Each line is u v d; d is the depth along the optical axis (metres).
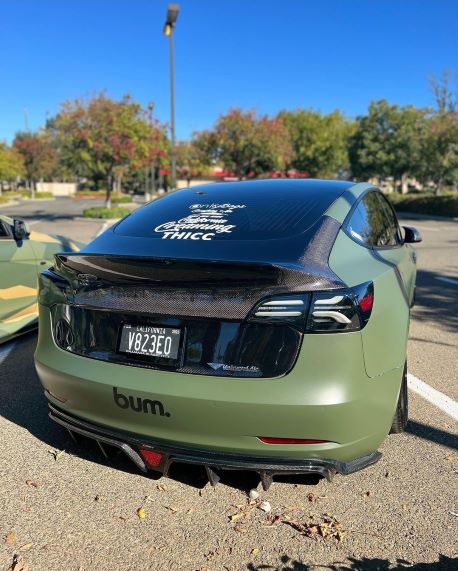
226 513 2.58
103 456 3.09
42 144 62.53
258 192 3.44
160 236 2.98
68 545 2.36
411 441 3.24
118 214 25.61
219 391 2.31
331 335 2.27
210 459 2.40
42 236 5.71
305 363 2.27
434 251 12.88
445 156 28.62
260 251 2.63
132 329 2.53
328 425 2.28
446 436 3.31
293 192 3.37
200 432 2.38
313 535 2.41
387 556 2.28
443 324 5.96
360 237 3.11
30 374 4.39
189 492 2.75
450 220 25.33
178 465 2.98
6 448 3.18
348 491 2.74
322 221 2.91
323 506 2.62
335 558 2.27
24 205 45.16
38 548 2.34
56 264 2.86
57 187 92.38
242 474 2.91
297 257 2.55
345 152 42.41
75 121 23.81
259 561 2.26
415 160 33.81
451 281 8.65
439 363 4.66
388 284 2.76
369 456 2.53
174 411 2.38
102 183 84.69
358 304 2.34
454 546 2.34
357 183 3.76
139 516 2.56
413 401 3.84
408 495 2.71
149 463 2.57
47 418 3.58
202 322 2.38
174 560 2.27
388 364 2.51
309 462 2.34
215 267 2.32
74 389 2.64
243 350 2.31
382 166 35.94
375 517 2.54
